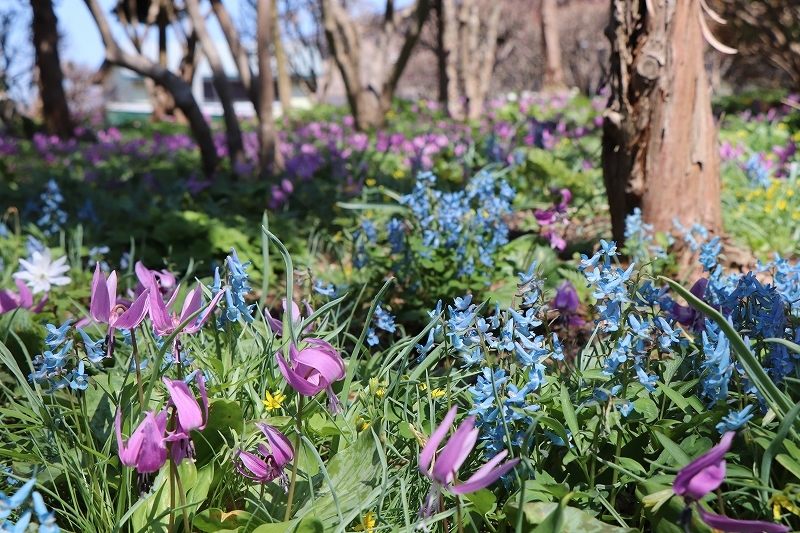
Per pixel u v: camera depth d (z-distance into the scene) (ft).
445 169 26.25
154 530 6.33
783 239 18.07
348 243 18.89
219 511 6.50
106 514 6.66
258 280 17.58
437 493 5.78
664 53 14.70
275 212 24.99
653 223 15.40
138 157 51.42
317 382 5.89
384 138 41.83
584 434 6.91
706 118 15.30
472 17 67.41
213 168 35.04
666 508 5.86
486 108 71.10
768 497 6.00
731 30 62.64
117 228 21.24
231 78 171.12
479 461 7.29
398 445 7.59
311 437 7.82
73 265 17.65
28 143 61.72
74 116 102.06
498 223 13.71
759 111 51.88
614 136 15.49
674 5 14.57
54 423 7.59
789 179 21.81
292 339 6.38
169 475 6.63
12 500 4.63
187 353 7.75
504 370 6.91
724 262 15.56
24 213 23.54
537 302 7.40
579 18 162.50
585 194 22.47
